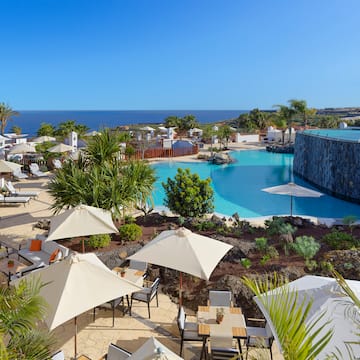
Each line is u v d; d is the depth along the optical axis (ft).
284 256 34.30
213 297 25.12
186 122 192.54
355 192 68.95
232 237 40.73
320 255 34.27
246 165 113.60
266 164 115.65
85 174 41.14
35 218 52.90
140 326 25.84
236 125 228.63
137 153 108.37
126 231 40.40
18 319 13.66
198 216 49.55
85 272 19.72
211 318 22.59
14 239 43.60
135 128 161.27
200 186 49.98
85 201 38.70
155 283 28.04
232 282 28.96
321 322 14.70
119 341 24.02
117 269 30.60
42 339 14.40
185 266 22.40
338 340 13.71
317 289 16.58
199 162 116.26
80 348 23.17
